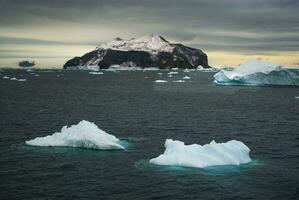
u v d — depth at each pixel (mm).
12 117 49719
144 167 26859
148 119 49656
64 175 25219
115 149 31625
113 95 87312
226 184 23625
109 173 25641
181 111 58500
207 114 55344
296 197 21812
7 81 140375
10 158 28906
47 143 32469
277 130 42500
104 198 21406
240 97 82938
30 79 160000
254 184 23703
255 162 28578
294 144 35219
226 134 40062
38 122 46188
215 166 26859
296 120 50125
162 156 27906
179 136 38750
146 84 129250
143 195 21859
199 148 28312
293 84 109250
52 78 171375
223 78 118500
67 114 53719
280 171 26359
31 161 28203
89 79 163750
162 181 24062
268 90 100438
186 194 22031
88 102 71000
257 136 39031
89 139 31453
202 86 116750
